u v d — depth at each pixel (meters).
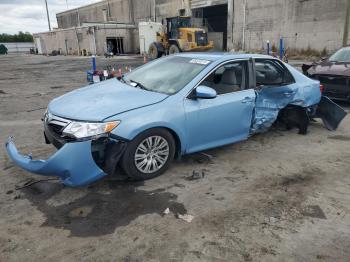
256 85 4.90
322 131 6.15
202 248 2.81
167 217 3.26
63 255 2.71
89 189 3.77
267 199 3.63
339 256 2.75
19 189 3.76
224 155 4.86
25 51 76.62
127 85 4.57
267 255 2.74
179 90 4.13
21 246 2.82
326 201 3.62
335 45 22.88
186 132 4.10
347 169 4.46
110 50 37.97
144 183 3.92
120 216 3.26
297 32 25.28
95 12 57.78
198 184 3.94
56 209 3.38
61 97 4.38
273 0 26.58
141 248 2.80
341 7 22.03
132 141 3.68
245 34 29.92
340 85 7.67
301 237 2.98
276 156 4.87
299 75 5.63
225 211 3.38
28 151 4.89
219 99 4.38
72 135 3.43
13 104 8.62
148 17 44.28
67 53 46.91
